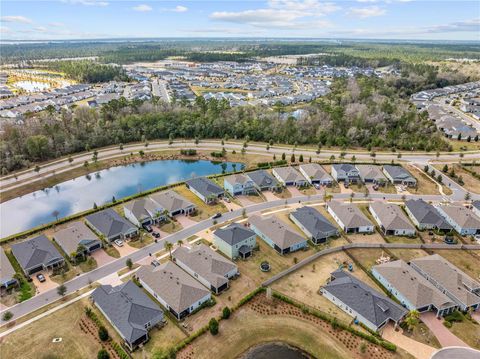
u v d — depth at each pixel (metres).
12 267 71.94
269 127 165.00
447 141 159.38
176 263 76.81
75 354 54.62
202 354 54.78
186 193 110.00
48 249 77.31
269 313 62.91
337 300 64.44
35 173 126.62
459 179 118.25
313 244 83.88
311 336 58.47
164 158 144.00
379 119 174.75
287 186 115.12
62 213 103.00
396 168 122.81
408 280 67.25
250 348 56.28
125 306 60.25
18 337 57.38
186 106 198.12
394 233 88.19
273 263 76.75
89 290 68.19
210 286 68.19
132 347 54.88
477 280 72.81
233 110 186.25
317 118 172.12
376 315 59.41
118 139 156.88
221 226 91.44
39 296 66.50
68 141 146.88
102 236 84.12
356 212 93.06
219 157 143.50
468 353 55.66
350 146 155.25
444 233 88.94
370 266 76.12
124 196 113.56
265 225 86.88
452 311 63.81
